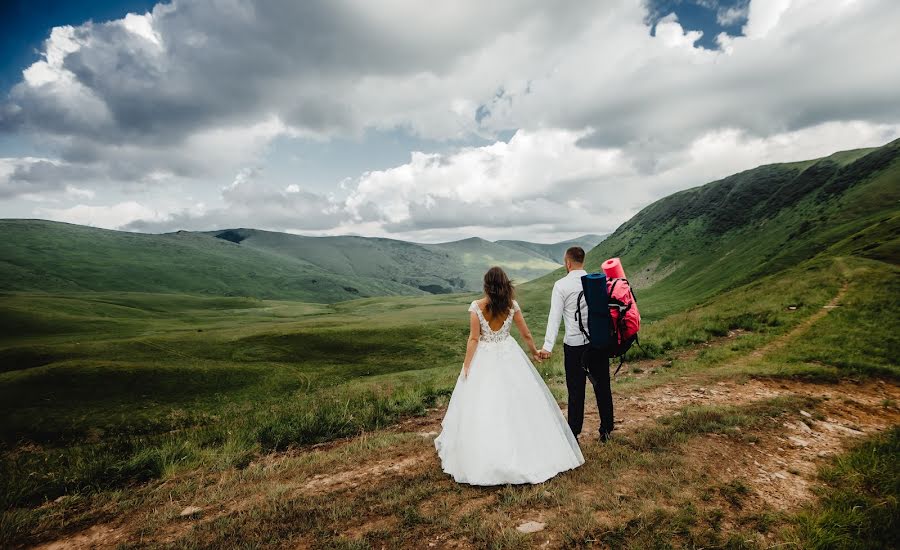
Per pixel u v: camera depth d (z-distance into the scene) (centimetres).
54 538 476
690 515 399
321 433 866
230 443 836
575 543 371
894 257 3031
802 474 498
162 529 464
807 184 15150
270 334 6519
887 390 904
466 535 392
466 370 550
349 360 5509
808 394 857
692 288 12538
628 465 515
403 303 17725
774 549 354
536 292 14038
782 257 9019
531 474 483
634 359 1488
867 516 388
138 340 6178
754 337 1517
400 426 888
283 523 440
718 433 617
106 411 3419
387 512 445
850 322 1460
